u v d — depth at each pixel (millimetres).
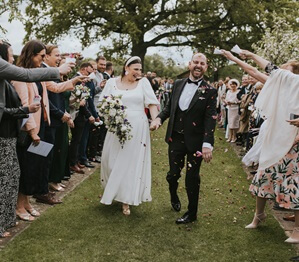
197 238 4031
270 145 3896
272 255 3684
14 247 3643
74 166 6484
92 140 7422
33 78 3271
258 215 4301
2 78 3209
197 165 4348
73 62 3512
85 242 3814
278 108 3812
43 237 3887
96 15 23641
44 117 4438
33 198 5047
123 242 3859
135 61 4711
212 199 5391
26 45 4121
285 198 3930
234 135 10648
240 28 26406
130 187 4539
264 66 3812
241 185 6191
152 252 3680
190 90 4344
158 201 5195
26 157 4273
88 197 5223
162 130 13117
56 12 22594
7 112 3504
